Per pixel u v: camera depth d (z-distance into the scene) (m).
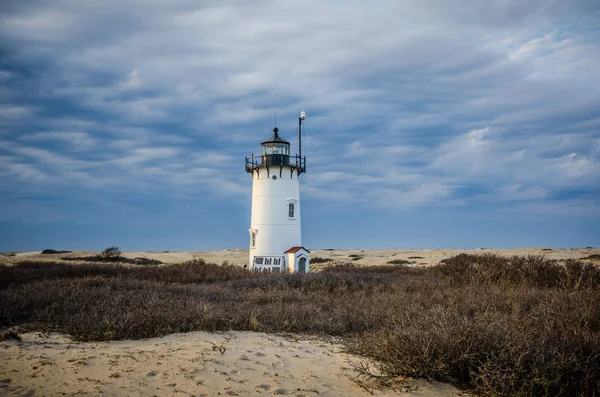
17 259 41.50
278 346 8.51
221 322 10.30
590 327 7.85
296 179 39.53
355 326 10.47
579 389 5.76
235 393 5.72
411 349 6.59
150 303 11.36
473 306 10.58
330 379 6.51
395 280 19.91
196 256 58.00
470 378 6.27
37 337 8.98
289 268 37.19
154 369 6.46
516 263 16.89
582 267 15.22
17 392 5.47
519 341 6.54
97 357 7.02
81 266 24.62
